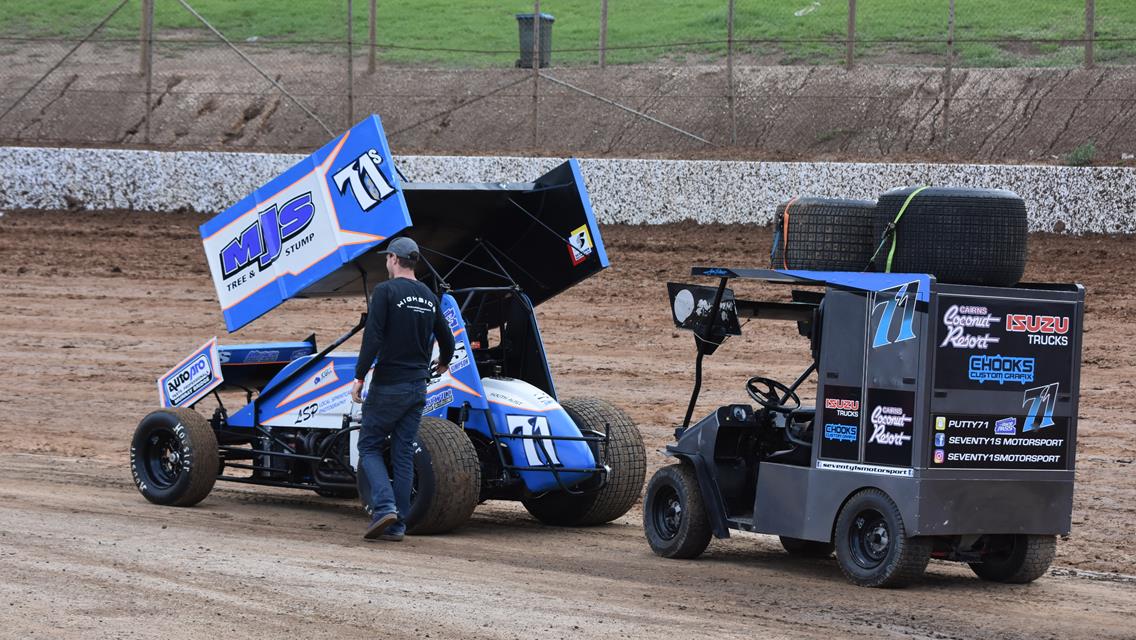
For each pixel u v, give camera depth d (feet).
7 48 141.38
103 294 88.53
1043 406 31.42
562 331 76.69
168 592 29.22
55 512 39.29
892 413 30.60
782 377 66.18
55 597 28.50
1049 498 31.60
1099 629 28.14
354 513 41.86
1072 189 84.99
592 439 38.42
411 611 28.07
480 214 41.96
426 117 116.57
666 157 101.45
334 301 86.84
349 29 112.98
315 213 40.24
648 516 35.94
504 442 39.06
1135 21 113.19
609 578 32.14
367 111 119.34
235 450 43.06
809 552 36.17
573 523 40.42
